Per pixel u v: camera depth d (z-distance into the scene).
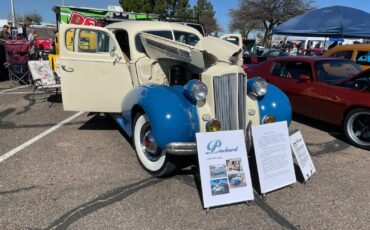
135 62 5.05
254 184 3.98
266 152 3.74
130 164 4.48
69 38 5.09
